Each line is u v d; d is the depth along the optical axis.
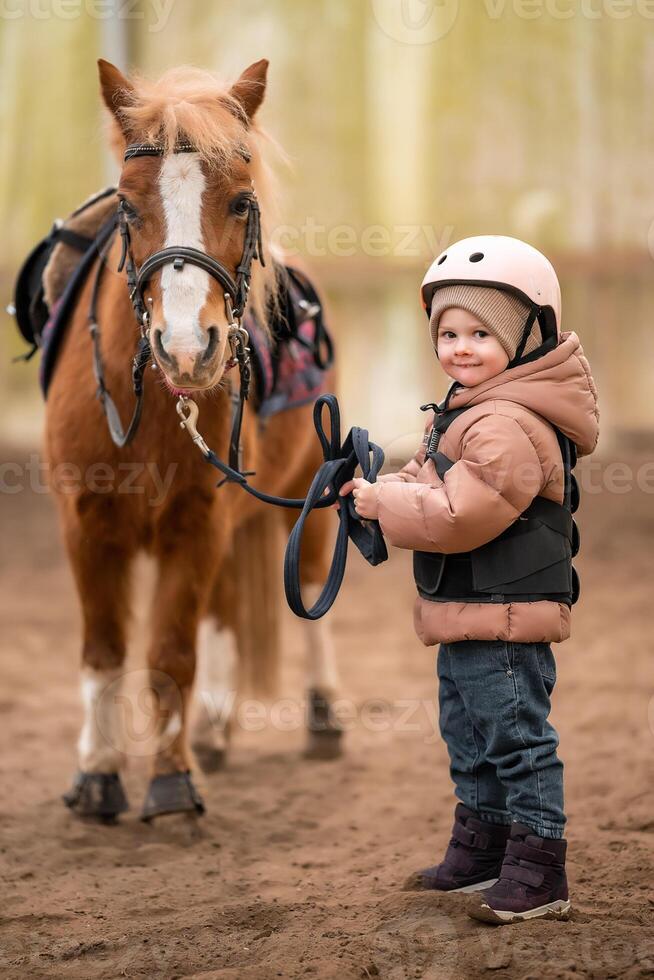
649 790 4.48
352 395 15.46
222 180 3.63
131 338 4.08
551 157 15.54
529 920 2.98
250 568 5.57
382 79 15.86
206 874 3.87
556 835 3.00
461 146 15.74
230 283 3.64
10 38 15.03
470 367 3.04
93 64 15.01
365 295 15.52
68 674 7.04
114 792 4.43
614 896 3.31
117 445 4.12
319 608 3.13
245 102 4.05
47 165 15.10
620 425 14.80
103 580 4.41
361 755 5.52
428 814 4.52
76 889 3.71
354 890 3.55
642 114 15.25
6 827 4.36
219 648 5.47
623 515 11.29
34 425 15.34
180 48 15.87
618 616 8.07
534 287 3.00
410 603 9.01
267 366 4.63
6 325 15.17
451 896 3.11
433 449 3.12
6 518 11.80
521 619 2.98
